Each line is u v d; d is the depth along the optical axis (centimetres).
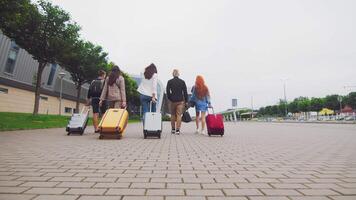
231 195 303
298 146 773
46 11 2344
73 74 3419
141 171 419
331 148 731
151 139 921
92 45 3388
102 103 1067
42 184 339
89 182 351
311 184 351
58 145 716
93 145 722
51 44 2339
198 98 1193
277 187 336
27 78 3853
